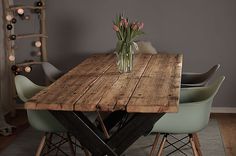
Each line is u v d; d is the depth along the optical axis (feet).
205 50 18.69
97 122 14.90
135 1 18.63
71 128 11.15
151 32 18.79
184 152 14.67
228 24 18.40
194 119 11.86
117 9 18.79
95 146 11.18
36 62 18.92
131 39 13.61
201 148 15.10
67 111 11.01
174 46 18.80
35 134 16.66
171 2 18.51
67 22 19.12
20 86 13.05
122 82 12.50
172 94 11.13
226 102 18.88
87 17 19.01
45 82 19.51
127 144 11.16
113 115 14.43
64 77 13.34
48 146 14.12
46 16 19.16
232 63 18.62
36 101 10.78
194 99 13.35
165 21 18.66
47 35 19.31
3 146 15.53
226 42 18.53
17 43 19.44
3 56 19.03
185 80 16.03
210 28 18.52
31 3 19.08
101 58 16.53
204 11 18.43
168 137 16.03
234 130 16.76
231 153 14.65
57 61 19.49
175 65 14.74
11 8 18.28
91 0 18.85
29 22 19.21
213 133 16.48
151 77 13.03
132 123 11.02
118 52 13.71
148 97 10.89
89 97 11.02
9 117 18.80
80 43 19.25
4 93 19.13
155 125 11.94
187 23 18.58
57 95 11.30
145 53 17.47
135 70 14.07
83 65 15.19
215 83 12.59
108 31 19.01
